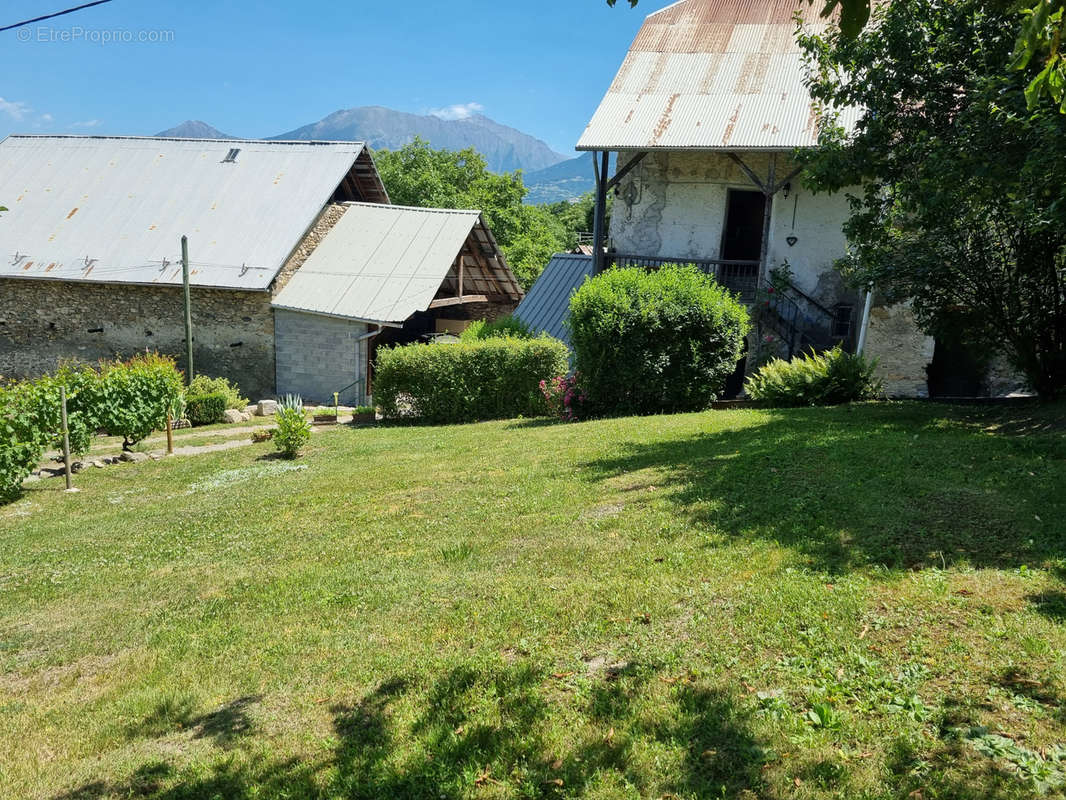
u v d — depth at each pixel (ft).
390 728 15.15
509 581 21.57
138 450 58.29
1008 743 12.17
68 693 18.61
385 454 46.55
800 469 27.96
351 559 25.95
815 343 66.08
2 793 14.40
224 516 34.50
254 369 91.30
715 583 19.34
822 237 65.82
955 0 37.19
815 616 16.83
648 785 12.47
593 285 52.01
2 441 42.04
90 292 94.68
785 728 13.33
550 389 56.75
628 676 15.67
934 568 18.58
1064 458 26.96
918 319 45.14
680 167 68.69
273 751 14.89
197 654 19.80
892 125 38.37
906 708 13.39
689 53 70.85
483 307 115.34
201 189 102.06
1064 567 17.75
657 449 35.58
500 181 184.55
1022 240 37.96
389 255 93.97
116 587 26.11
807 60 42.68
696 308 50.37
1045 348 40.91
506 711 15.15
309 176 101.45
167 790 14.03
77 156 109.40
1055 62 14.39
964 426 36.06
